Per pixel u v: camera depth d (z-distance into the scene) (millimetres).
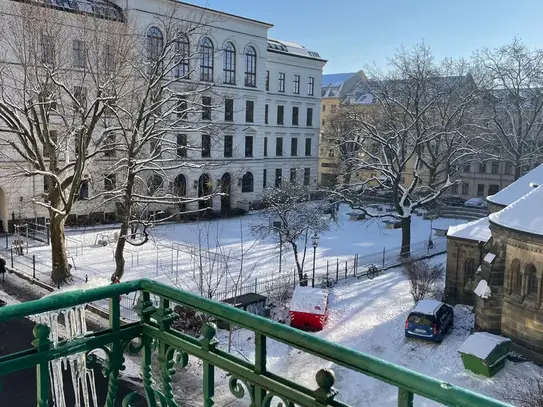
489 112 55344
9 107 23875
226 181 51812
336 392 2484
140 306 3508
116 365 3404
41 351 2996
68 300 3053
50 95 23094
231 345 17688
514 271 19391
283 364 16594
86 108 23109
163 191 28141
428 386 2080
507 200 26094
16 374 14172
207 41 47906
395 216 35750
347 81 93000
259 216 49281
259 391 2768
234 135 51906
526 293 18828
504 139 55750
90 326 17562
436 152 41344
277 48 60812
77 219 39938
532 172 27219
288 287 25547
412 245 38469
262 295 23500
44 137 24250
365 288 27250
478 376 17031
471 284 24484
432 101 37906
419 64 51188
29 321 18609
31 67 24188
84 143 22562
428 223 50250
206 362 3068
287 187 42906
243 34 51625
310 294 21953
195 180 47000
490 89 47844
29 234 36188
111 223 41594
